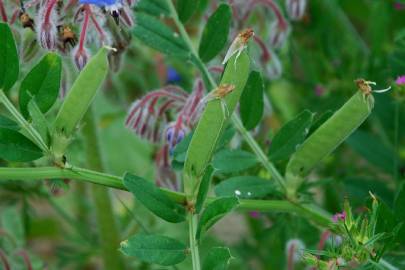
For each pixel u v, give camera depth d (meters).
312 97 0.81
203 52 0.61
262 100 0.58
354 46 0.82
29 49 0.59
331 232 0.56
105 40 0.56
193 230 0.53
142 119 0.63
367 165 0.80
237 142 0.64
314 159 0.57
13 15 0.59
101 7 0.56
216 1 0.69
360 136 0.72
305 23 0.80
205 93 0.60
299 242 0.63
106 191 0.73
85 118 0.69
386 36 0.81
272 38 0.69
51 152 0.53
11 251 0.69
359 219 0.54
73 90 0.52
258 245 0.79
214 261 0.50
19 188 0.74
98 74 0.51
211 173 0.52
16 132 0.53
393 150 0.72
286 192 0.58
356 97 0.53
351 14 0.89
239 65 0.51
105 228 0.73
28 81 0.53
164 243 0.52
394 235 0.54
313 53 0.81
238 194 0.58
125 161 0.84
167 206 0.53
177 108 0.63
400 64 0.69
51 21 0.55
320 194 0.79
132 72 0.83
